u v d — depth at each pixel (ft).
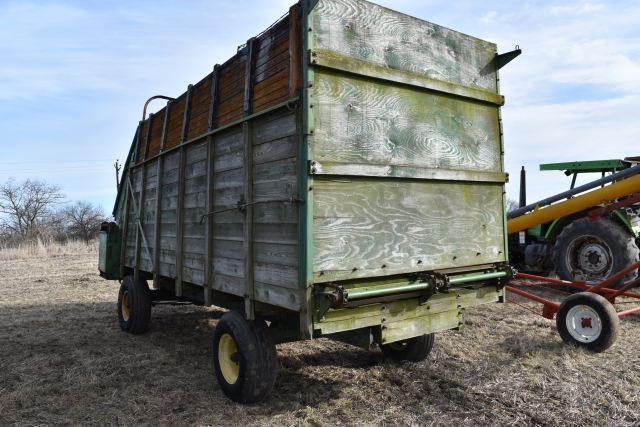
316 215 9.93
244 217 11.93
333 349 16.94
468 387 13.00
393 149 11.37
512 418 11.09
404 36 11.74
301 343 17.74
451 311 12.48
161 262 17.49
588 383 13.16
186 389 13.38
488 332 18.94
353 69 10.52
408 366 14.79
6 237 123.44
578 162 31.53
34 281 37.88
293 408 11.78
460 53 13.08
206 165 14.15
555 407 11.66
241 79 12.68
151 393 13.10
